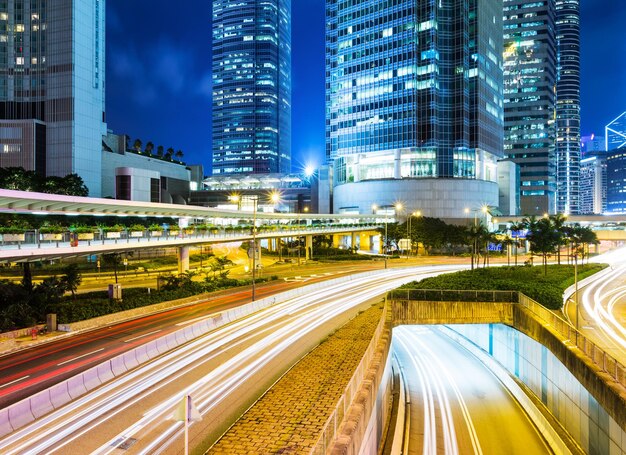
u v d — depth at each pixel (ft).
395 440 91.09
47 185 316.19
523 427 103.04
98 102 431.84
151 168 511.81
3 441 61.52
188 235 179.11
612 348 114.01
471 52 458.91
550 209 639.76
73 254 127.95
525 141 641.81
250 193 572.92
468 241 279.90
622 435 71.56
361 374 73.87
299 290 187.93
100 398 76.59
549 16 651.66
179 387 81.92
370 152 475.31
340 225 352.08
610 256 362.33
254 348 107.34
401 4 457.68
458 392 122.93
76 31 405.59
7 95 408.46
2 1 406.82
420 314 139.13
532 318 117.19
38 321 124.57
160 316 140.56
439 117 449.48
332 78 509.76
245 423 63.82
